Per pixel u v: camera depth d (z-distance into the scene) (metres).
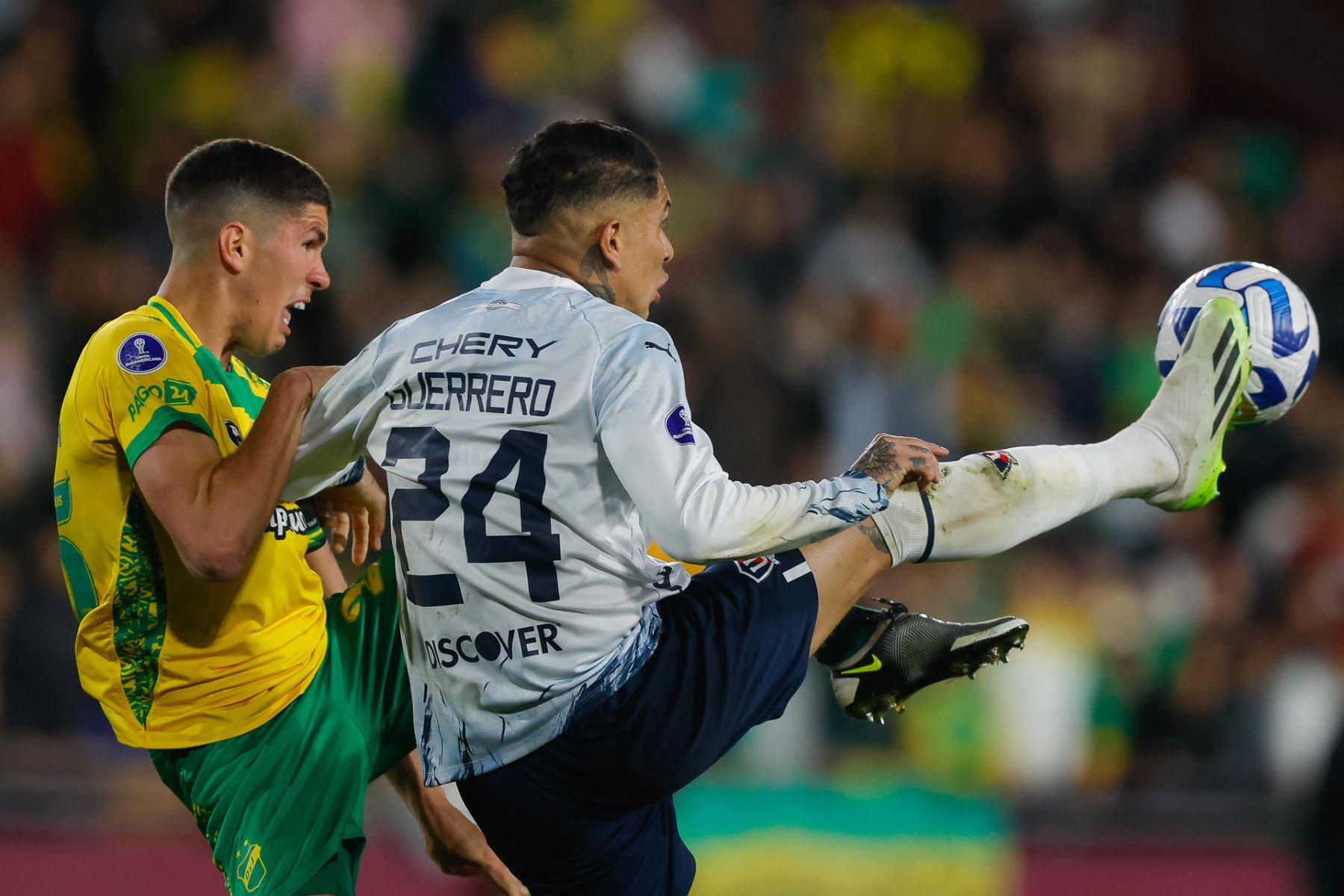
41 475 29.86
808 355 34.31
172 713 12.70
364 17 37.28
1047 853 24.64
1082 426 37.62
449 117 37.00
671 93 39.66
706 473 10.66
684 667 11.66
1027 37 44.62
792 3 42.94
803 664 12.12
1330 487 33.22
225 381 12.84
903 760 26.83
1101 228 41.19
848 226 37.56
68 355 31.44
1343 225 44.16
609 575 11.25
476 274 34.56
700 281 35.22
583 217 11.73
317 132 35.16
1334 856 16.25
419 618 11.50
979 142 41.28
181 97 35.81
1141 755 29.02
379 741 13.34
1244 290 13.83
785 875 24.06
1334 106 48.25
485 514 11.10
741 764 25.56
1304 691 28.36
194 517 11.51
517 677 11.23
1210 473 13.15
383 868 23.38
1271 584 31.78
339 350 31.98
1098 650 29.73
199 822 13.14
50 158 34.91
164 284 12.95
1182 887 24.70
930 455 11.80
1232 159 45.47
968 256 38.81
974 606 29.20
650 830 12.17
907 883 24.33
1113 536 32.88
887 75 42.50
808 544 11.81
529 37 38.97
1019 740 28.19
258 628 12.69
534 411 11.05
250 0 37.09
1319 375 38.62
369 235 34.28
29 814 22.52
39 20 35.59
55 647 26.08
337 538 13.61
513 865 12.09
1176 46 47.78
